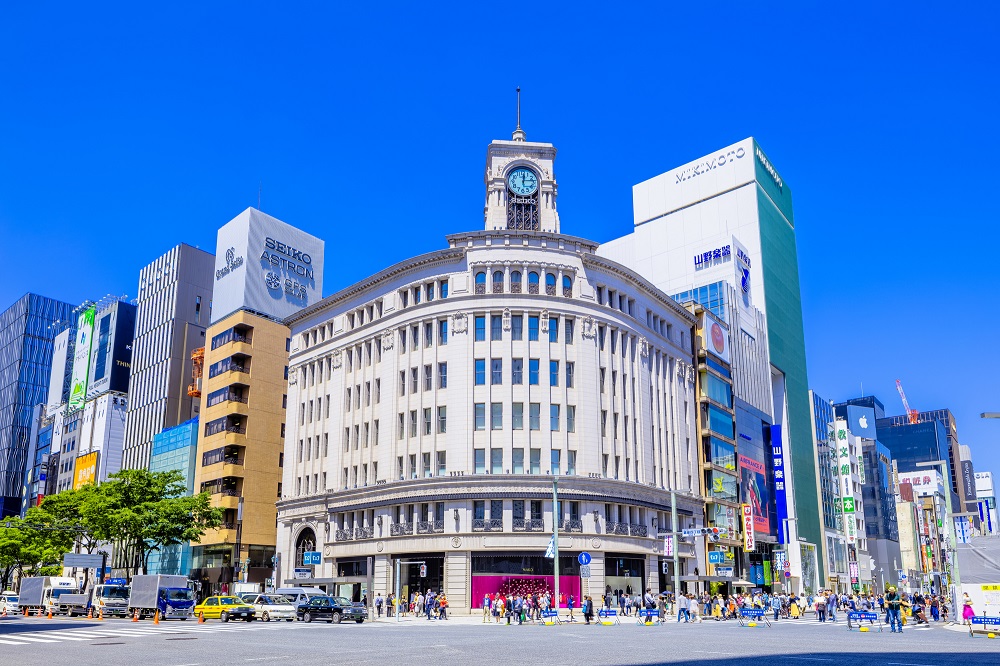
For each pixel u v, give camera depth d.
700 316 87.50
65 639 34.56
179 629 42.56
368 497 69.12
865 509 156.62
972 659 25.19
